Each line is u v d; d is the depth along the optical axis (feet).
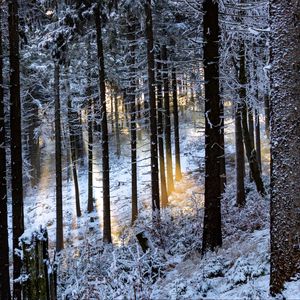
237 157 55.83
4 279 36.99
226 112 64.23
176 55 76.48
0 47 39.24
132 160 70.08
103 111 60.64
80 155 130.62
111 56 82.84
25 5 44.60
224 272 24.86
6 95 65.10
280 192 17.76
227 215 45.42
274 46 18.01
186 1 31.99
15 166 39.29
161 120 74.64
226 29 37.35
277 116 17.84
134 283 21.33
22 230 38.86
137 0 57.57
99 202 95.14
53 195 110.83
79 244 65.92
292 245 17.42
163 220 43.21
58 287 27.71
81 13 56.54
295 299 16.30
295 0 17.37
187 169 95.35
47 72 87.30
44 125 113.09
